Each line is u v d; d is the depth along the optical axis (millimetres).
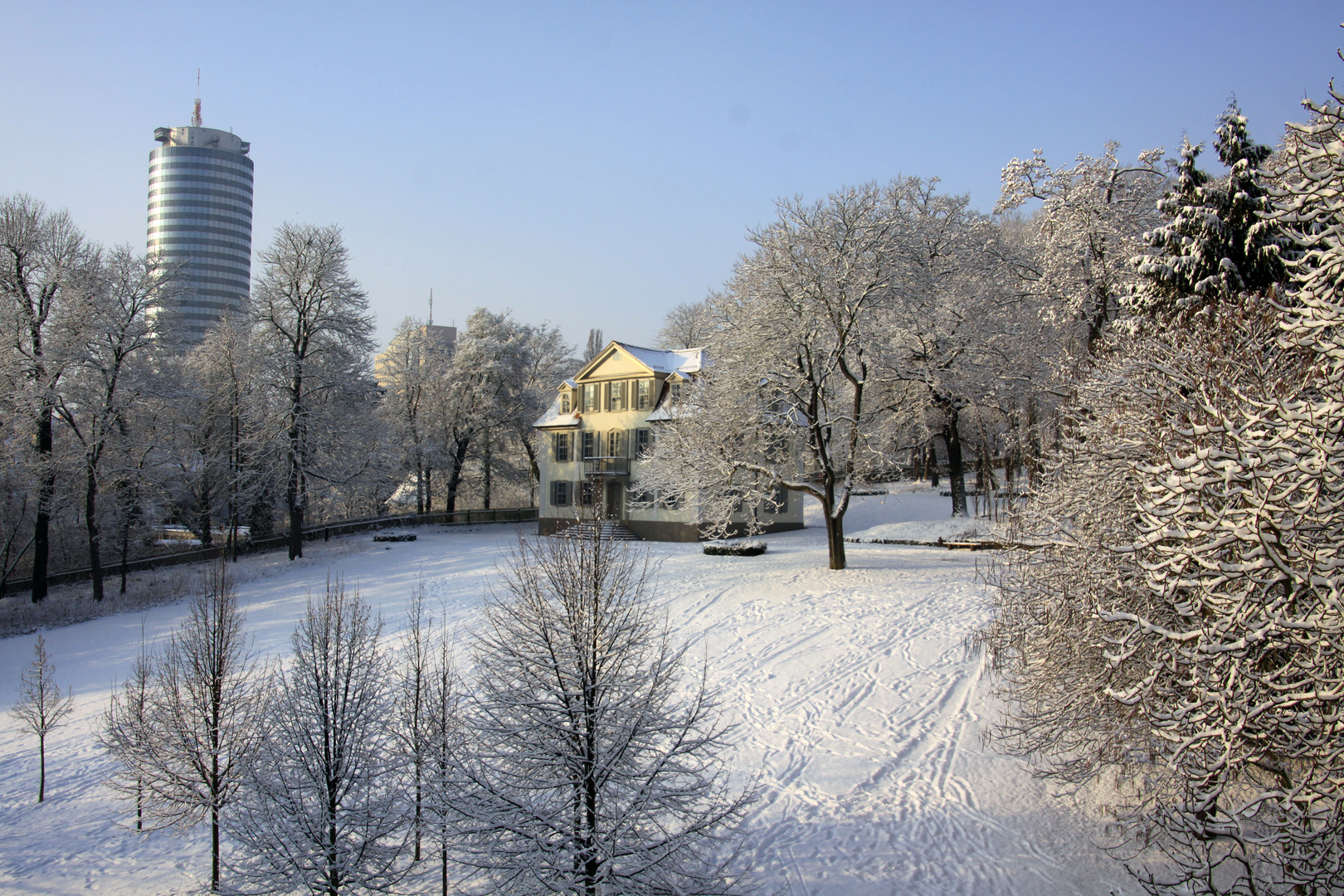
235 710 14039
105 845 15203
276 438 42250
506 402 63219
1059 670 11953
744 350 28031
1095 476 12695
